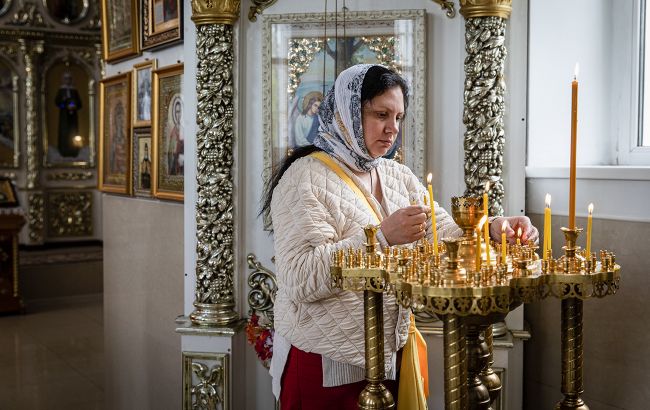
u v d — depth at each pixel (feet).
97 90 27.58
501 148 8.15
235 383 9.20
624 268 7.37
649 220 7.09
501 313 4.51
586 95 8.66
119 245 13.50
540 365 8.44
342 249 5.56
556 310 8.20
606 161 8.79
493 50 8.00
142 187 12.33
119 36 12.96
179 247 11.10
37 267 25.11
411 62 8.54
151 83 11.66
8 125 26.08
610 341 7.55
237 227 9.16
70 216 27.32
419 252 5.49
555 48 8.50
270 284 9.12
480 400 5.11
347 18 8.70
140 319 12.62
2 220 22.72
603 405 7.65
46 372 16.74
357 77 5.98
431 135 8.57
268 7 8.93
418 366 6.31
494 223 5.98
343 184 6.12
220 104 8.95
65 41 26.86
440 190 8.57
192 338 9.20
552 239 8.15
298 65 8.88
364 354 5.79
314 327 5.97
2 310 22.82
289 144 8.94
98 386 15.70
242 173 9.13
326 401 6.06
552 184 8.13
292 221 5.90
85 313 23.27
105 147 13.99
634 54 8.48
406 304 4.56
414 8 8.56
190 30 9.30
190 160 9.41
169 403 11.57
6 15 25.67
